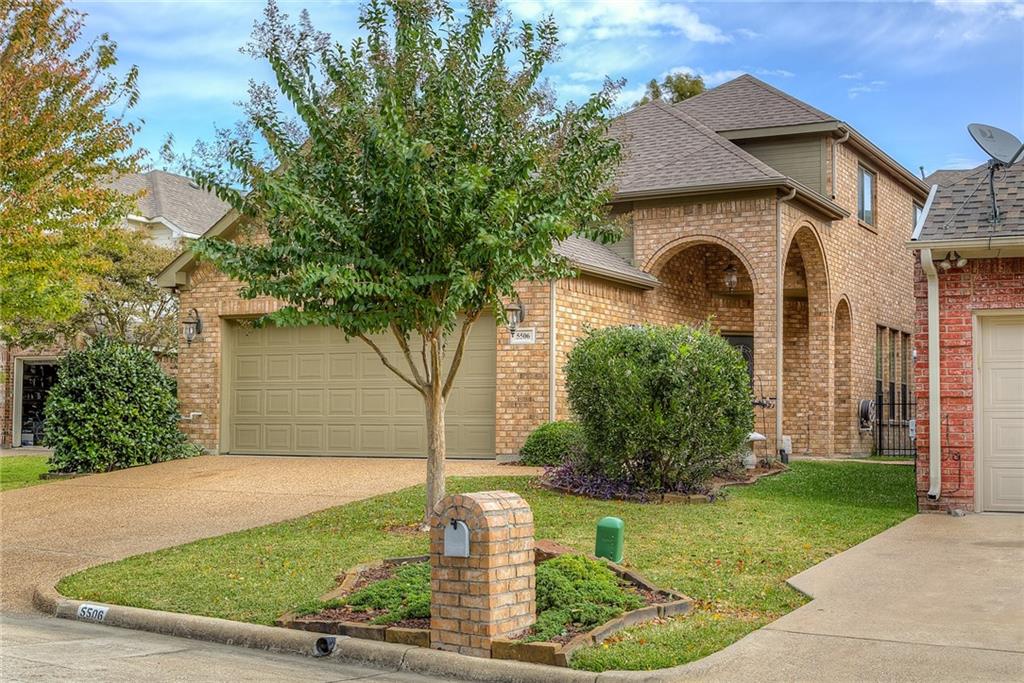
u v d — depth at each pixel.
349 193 9.77
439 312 9.62
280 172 10.31
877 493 13.12
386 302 9.59
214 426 18.36
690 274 20.77
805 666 5.95
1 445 26.34
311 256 9.58
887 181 23.67
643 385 11.94
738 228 17.89
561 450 14.80
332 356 17.80
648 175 18.89
